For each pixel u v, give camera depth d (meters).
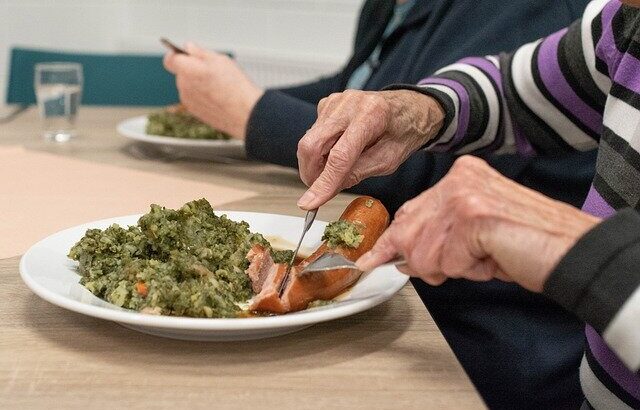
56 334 0.64
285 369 0.59
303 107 1.21
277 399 0.54
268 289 0.65
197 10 3.15
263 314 0.65
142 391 0.55
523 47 1.14
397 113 0.90
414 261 0.60
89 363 0.59
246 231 0.79
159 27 3.28
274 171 1.33
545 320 1.10
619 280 0.52
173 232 0.71
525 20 1.23
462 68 1.14
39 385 0.55
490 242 0.55
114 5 3.30
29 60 2.24
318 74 2.84
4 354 0.60
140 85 2.30
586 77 1.02
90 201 1.07
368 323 0.69
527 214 0.55
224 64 1.28
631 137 0.80
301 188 1.20
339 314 0.62
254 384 0.56
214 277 0.68
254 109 1.22
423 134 0.97
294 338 0.65
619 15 0.95
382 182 1.17
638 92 0.81
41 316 0.68
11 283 0.75
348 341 0.65
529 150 1.14
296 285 0.66
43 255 0.72
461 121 1.06
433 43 1.30
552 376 1.03
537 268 0.54
